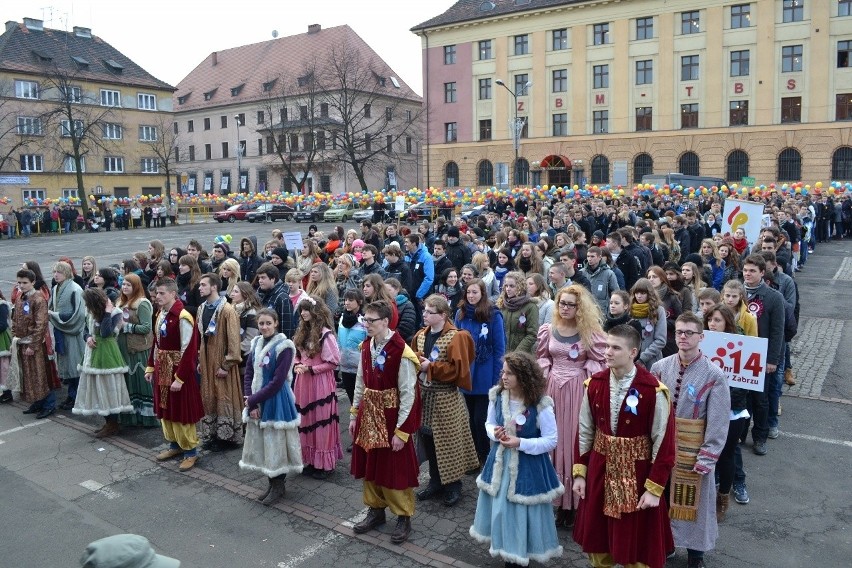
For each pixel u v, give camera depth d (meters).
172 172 67.62
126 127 64.19
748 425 7.19
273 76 71.00
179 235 37.00
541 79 50.91
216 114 74.44
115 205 48.44
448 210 32.47
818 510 5.87
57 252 29.83
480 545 5.50
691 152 46.41
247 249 11.58
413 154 71.00
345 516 6.06
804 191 29.31
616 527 4.27
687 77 46.19
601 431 4.39
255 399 6.12
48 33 61.25
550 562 5.23
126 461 7.42
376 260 11.48
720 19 44.72
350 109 51.12
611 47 48.16
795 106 43.44
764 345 5.44
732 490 6.06
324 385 6.80
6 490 6.71
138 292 8.28
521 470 4.80
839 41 42.12
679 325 4.83
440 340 6.01
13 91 56.19
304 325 6.79
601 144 49.03
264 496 6.35
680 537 4.84
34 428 8.54
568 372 5.77
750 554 5.18
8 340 9.59
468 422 6.33
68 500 6.47
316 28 72.12
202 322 7.58
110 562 2.40
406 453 5.46
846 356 10.73
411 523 5.88
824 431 7.64
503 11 51.53
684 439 4.82
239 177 67.62
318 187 66.88
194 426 7.20
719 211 19.45
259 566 5.25
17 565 5.36
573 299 5.75
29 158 57.62
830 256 23.05
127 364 8.30
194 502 6.39
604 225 18.48
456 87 54.66
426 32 55.22
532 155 51.72
